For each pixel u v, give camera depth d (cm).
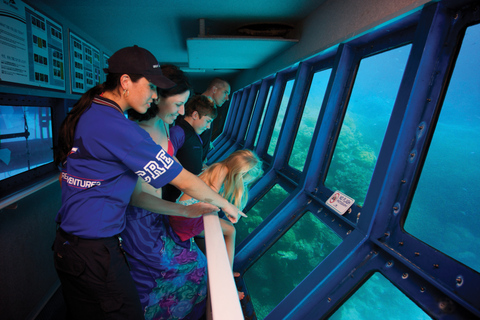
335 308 184
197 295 156
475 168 142
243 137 739
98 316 111
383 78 233
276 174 391
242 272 287
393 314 162
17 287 226
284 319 194
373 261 178
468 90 149
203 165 309
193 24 377
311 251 458
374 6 203
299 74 356
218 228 113
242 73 829
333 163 272
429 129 163
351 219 212
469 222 139
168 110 145
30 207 258
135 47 103
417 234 158
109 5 300
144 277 138
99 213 104
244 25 363
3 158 231
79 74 390
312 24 316
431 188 159
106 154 100
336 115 270
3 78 217
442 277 137
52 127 324
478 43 145
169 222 155
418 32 165
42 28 282
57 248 108
